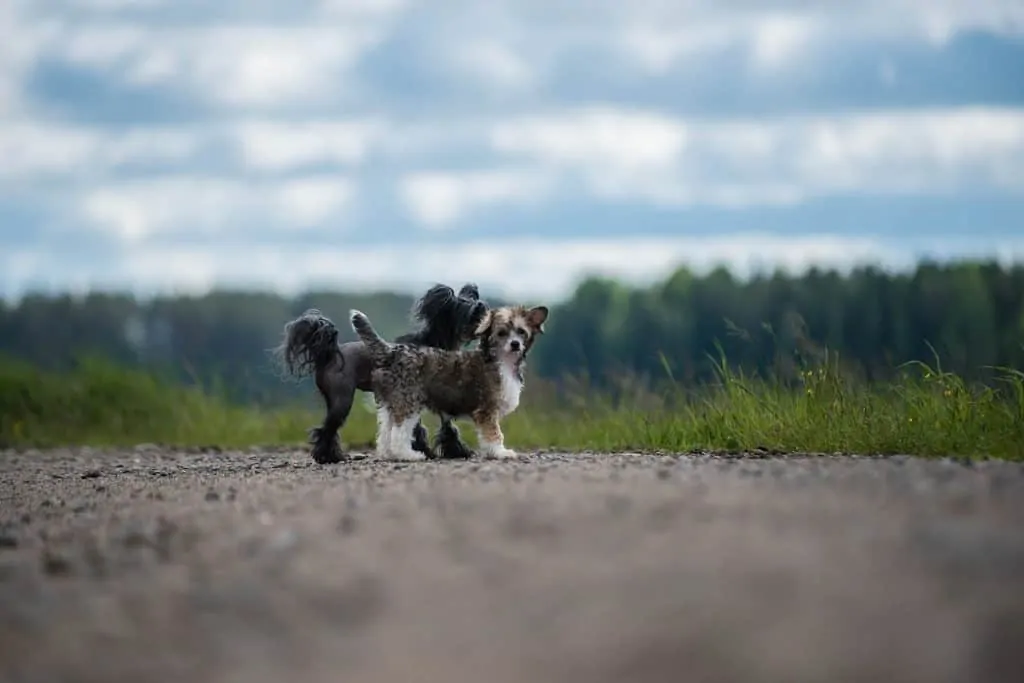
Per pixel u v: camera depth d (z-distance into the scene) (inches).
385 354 715.4
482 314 742.5
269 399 1218.6
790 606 307.0
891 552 345.1
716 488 454.6
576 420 928.3
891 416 695.7
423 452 737.0
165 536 429.4
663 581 329.1
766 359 861.8
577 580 335.0
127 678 293.3
